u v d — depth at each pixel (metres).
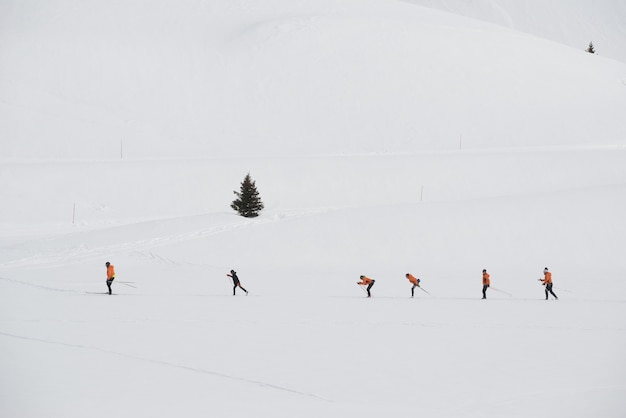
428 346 18.33
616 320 22.77
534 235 44.28
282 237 46.09
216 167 76.94
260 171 76.12
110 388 13.88
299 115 107.88
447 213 47.91
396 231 45.81
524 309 25.50
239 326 21.34
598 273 38.44
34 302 26.56
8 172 74.12
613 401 13.33
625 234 43.47
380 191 72.56
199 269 40.31
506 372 15.53
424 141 100.12
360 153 95.56
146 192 72.50
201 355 17.06
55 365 15.74
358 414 12.38
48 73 114.62
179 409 12.52
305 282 35.06
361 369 15.78
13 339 18.70
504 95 111.19
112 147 97.75
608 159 76.38
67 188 72.38
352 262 42.59
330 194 72.38
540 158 77.75
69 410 12.30
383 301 27.88
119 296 28.98
